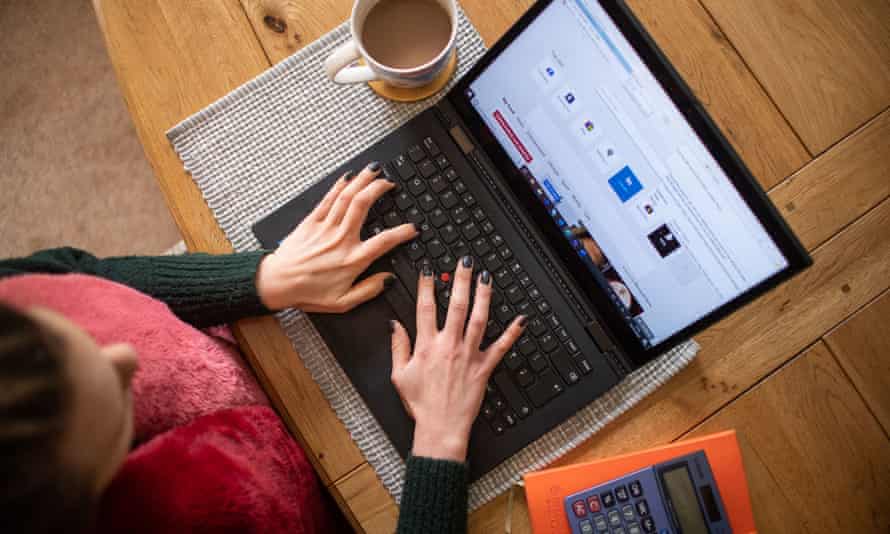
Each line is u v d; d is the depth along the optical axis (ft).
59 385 0.99
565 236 1.98
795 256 1.54
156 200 3.94
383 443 2.01
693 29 2.13
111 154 3.94
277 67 2.15
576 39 1.74
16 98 3.94
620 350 1.95
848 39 2.09
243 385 1.90
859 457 1.97
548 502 1.94
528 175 2.01
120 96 3.96
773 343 2.03
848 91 2.08
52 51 3.95
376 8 1.97
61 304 1.54
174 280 1.93
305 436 2.01
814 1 2.10
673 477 1.91
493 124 2.03
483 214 2.09
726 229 1.63
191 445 1.54
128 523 1.38
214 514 1.46
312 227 2.04
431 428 1.91
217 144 2.13
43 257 1.77
